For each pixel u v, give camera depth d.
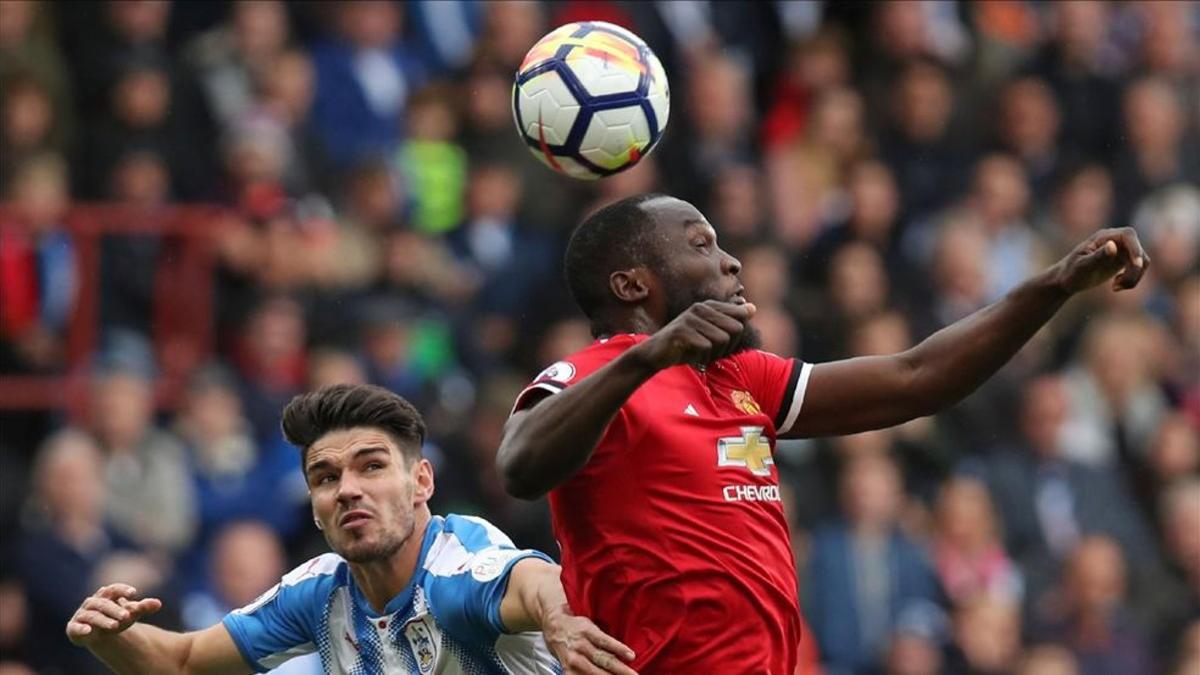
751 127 55.56
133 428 42.69
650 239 20.56
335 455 22.88
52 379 44.88
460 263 48.81
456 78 51.69
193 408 43.50
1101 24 59.31
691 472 20.02
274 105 49.38
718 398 20.66
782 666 20.20
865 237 51.62
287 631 24.17
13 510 42.72
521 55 51.75
